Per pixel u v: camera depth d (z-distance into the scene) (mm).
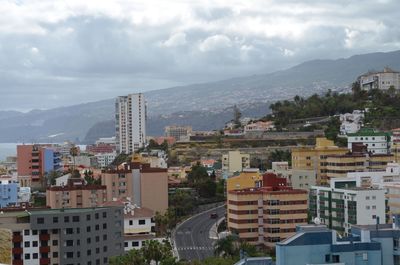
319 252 142125
